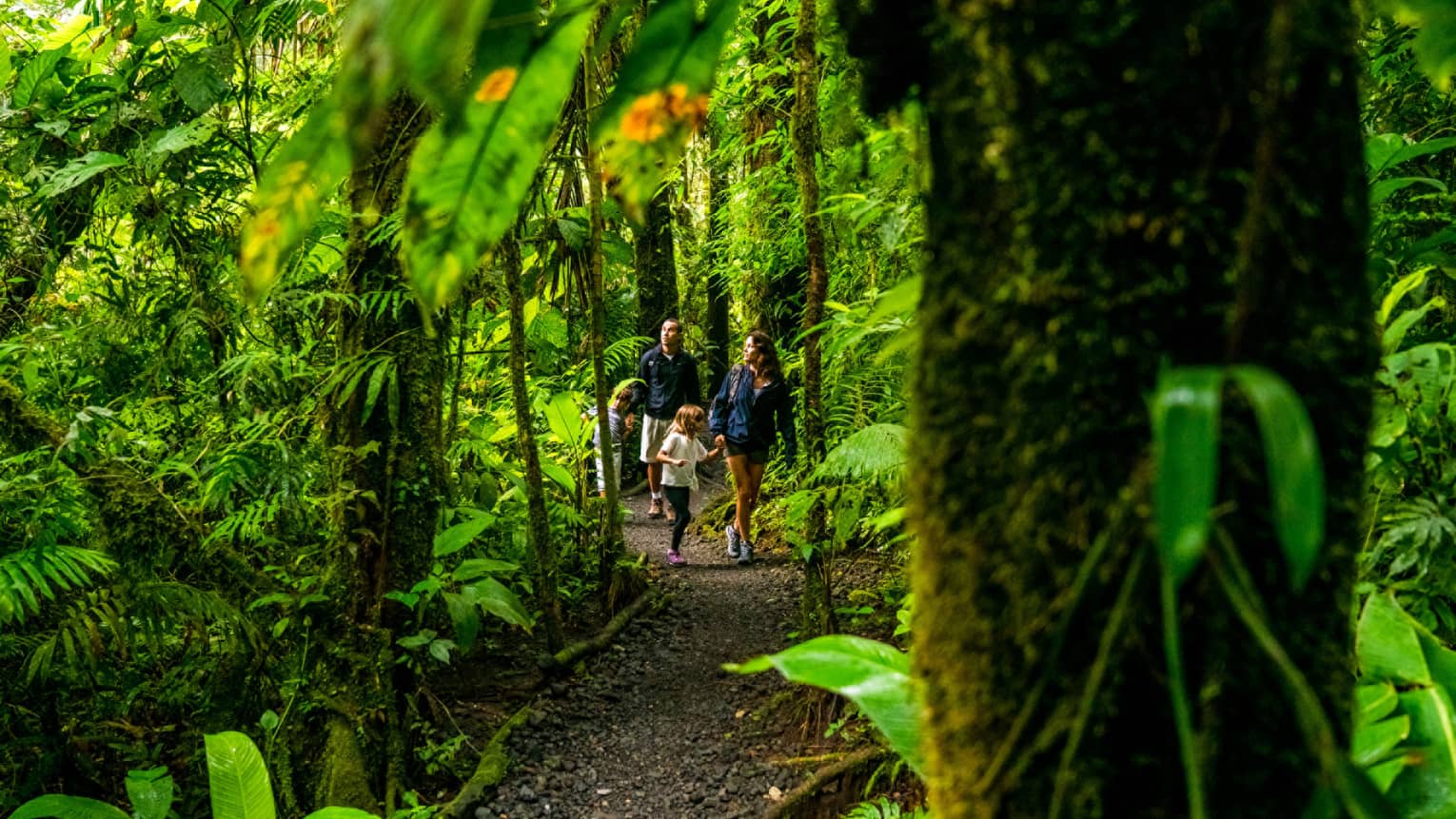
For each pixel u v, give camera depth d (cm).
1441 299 173
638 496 848
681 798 314
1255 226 47
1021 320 53
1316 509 37
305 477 286
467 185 80
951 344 59
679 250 1068
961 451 58
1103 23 50
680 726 368
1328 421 51
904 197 213
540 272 496
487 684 405
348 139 47
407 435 313
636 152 91
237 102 362
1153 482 49
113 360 339
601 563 502
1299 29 49
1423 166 207
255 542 330
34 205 333
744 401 575
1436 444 141
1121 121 50
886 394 413
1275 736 50
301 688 293
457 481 471
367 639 301
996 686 56
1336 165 51
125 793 289
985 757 57
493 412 571
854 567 475
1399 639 107
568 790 322
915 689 65
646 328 892
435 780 322
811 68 323
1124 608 50
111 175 324
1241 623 50
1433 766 92
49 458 257
